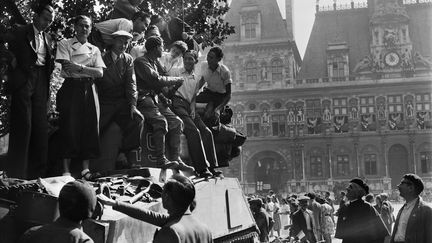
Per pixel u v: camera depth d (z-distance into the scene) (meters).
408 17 65.00
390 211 14.05
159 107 6.29
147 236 4.36
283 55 67.00
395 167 63.28
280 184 64.69
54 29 11.05
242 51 67.69
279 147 65.06
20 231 3.68
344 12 69.31
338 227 6.45
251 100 66.50
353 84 64.44
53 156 5.46
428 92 62.81
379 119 63.38
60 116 5.30
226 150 8.09
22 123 5.05
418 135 62.34
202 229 3.28
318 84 65.19
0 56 5.01
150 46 6.25
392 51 64.69
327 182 63.03
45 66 5.34
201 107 7.50
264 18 68.62
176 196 3.21
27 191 3.70
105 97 5.81
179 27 8.34
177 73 6.95
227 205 6.81
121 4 7.01
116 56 5.85
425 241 5.63
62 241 2.61
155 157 6.22
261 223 11.95
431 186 60.03
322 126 64.44
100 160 5.77
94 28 6.20
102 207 3.67
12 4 7.10
